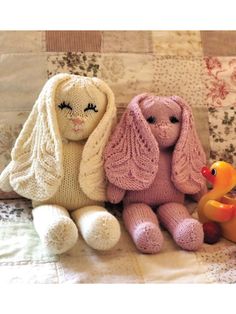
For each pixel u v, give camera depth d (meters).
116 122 0.54
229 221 0.48
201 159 0.53
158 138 0.51
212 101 0.57
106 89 0.51
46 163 0.49
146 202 0.52
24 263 0.43
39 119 0.50
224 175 0.49
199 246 0.46
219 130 0.57
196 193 0.54
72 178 0.50
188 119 0.52
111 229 0.44
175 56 0.58
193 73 0.57
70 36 0.56
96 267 0.43
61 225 0.43
